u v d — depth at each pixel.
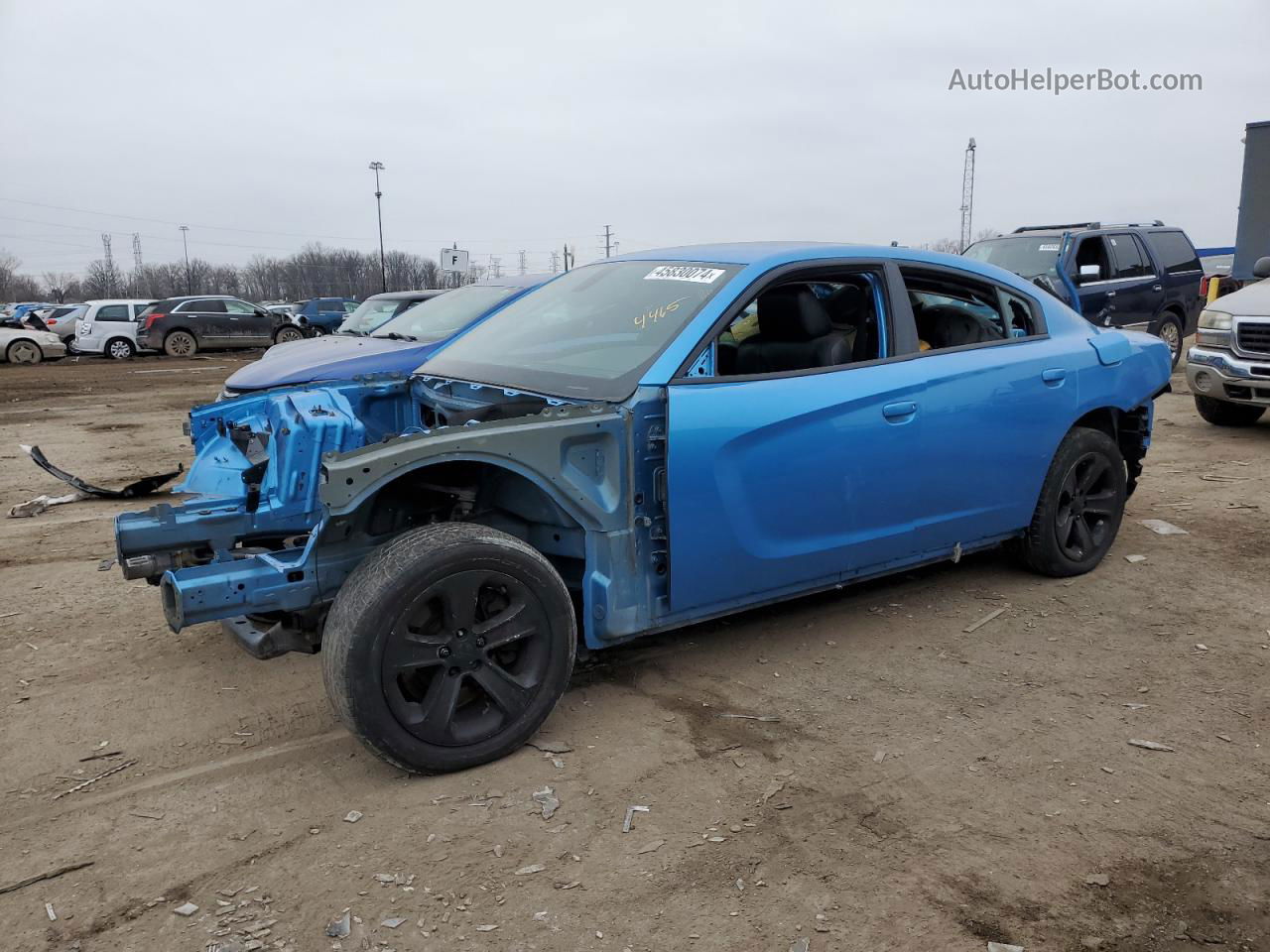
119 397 16.03
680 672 3.97
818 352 4.00
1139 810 2.95
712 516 3.53
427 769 3.11
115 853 2.79
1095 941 2.38
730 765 3.24
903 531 4.16
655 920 2.47
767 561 3.72
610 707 3.66
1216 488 7.12
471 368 4.19
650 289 4.06
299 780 3.17
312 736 3.48
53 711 3.69
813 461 3.76
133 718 3.63
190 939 2.41
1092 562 5.14
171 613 3.07
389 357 7.52
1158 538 5.83
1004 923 2.45
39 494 7.83
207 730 3.53
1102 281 12.93
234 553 3.80
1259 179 15.03
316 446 3.86
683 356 3.53
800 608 4.71
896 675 3.94
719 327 3.66
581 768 3.22
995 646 4.23
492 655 3.28
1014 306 4.75
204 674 4.02
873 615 4.60
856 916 2.48
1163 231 14.12
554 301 4.50
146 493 7.51
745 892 2.58
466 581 3.08
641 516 3.44
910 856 2.73
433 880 2.64
